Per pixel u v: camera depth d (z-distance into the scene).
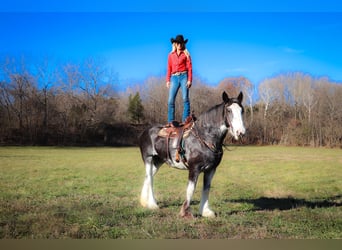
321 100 57.25
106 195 10.10
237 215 7.41
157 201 9.24
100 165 21.27
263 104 65.75
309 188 12.43
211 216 7.14
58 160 24.80
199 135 6.91
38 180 13.48
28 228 6.18
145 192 8.39
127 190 11.16
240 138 6.82
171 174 16.69
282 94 65.12
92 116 57.59
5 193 10.12
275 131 60.88
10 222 6.53
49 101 54.25
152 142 8.05
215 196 10.41
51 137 53.41
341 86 56.69
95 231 6.01
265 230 6.14
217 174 16.97
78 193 10.44
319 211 7.98
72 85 57.03
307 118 59.94
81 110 56.69
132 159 26.78
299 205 8.92
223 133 6.85
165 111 59.28
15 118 53.03
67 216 7.13
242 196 10.48
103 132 58.19
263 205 8.98
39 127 52.72
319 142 55.12
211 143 6.82
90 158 27.41
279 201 9.62
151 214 7.45
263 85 66.06
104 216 7.11
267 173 17.61
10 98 52.38
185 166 7.30
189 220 6.80
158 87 60.50
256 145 59.84
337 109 55.03
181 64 8.30
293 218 7.18
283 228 6.33
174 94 8.41
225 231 6.10
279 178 15.50
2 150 37.66
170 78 8.52
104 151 38.94
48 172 16.64
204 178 7.26
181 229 6.16
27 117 52.62
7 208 7.90
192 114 7.38
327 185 13.33
